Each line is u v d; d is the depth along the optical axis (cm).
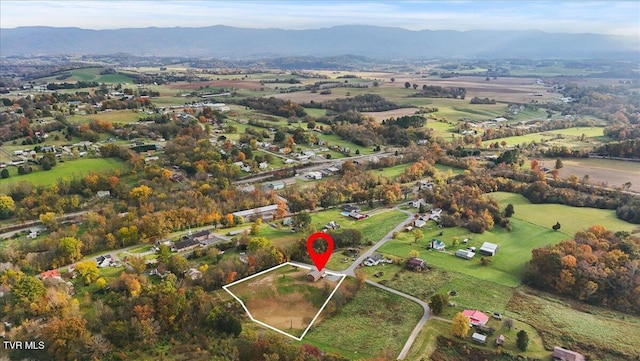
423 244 15262
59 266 13550
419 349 9950
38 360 9350
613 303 11794
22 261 13300
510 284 12719
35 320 10556
